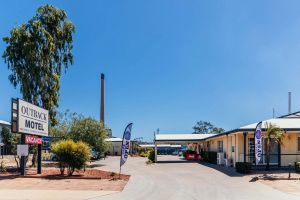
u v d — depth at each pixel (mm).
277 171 26188
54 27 36938
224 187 19266
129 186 19531
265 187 19188
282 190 18141
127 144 24859
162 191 17781
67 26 37531
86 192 17000
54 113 36844
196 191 17828
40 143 26062
